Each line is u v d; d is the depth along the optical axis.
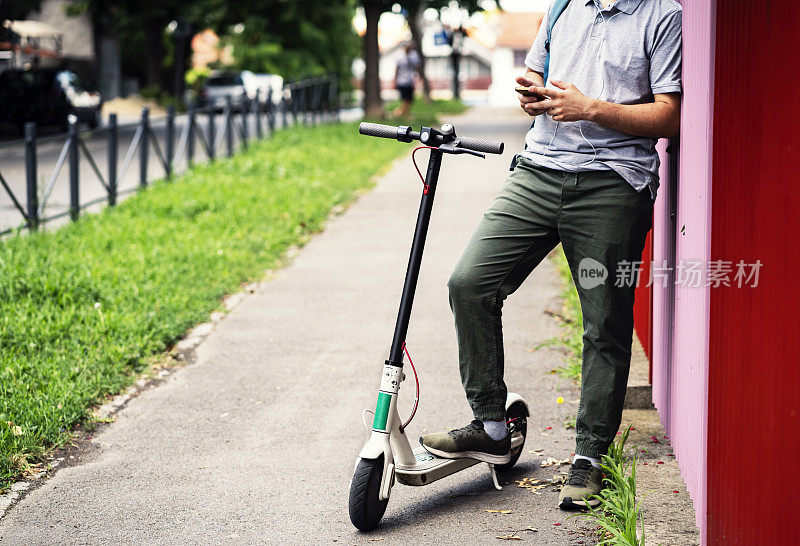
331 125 22.16
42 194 9.59
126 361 5.44
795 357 2.25
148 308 6.38
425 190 3.32
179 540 3.37
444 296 7.12
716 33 2.86
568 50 3.40
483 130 22.30
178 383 5.26
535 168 3.43
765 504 2.44
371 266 8.20
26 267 7.02
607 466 3.46
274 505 3.65
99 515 3.60
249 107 17.95
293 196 11.40
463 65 86.19
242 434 4.46
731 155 2.71
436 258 8.46
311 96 22.20
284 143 17.05
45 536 3.43
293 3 32.72
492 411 3.53
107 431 4.55
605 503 3.22
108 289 6.68
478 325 3.46
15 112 22.89
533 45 3.60
